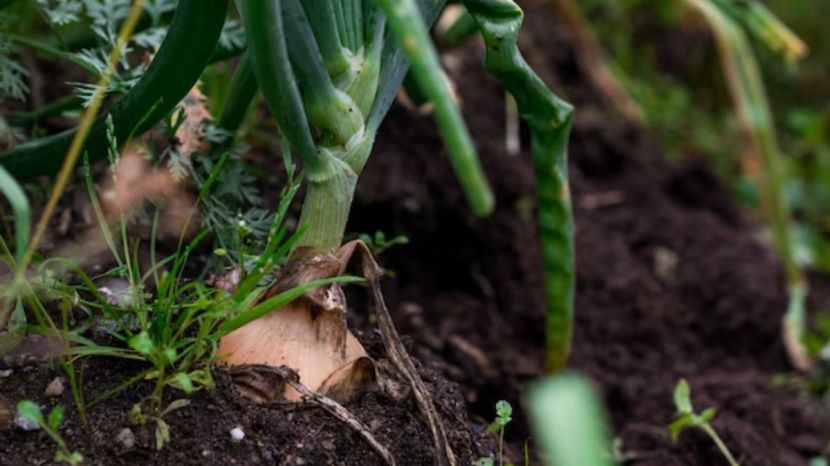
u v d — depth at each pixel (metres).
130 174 0.99
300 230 0.86
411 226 1.29
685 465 1.17
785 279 1.50
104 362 0.90
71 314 0.93
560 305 1.08
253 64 0.83
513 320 1.32
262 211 0.97
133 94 0.90
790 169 2.03
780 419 1.26
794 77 2.26
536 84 0.98
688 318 1.40
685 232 1.51
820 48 2.35
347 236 1.12
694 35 2.10
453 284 1.32
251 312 0.86
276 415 0.88
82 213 1.03
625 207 1.55
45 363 0.90
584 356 1.32
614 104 1.71
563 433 0.67
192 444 0.86
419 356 1.11
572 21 1.68
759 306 1.42
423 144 1.33
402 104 1.32
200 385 0.88
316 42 0.86
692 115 1.99
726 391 1.28
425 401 0.90
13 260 0.91
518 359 1.24
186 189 1.00
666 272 1.45
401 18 0.75
